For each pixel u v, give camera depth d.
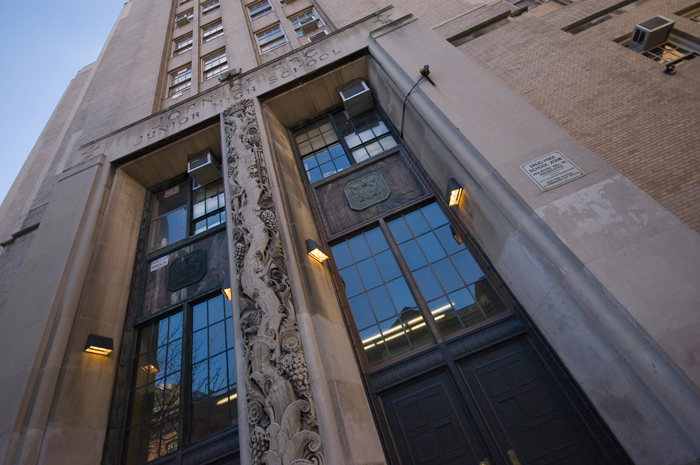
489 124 6.00
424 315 6.39
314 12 14.82
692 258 3.84
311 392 4.77
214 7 18.84
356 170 8.79
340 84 9.88
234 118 9.12
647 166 5.29
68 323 6.61
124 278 8.25
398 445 5.38
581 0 9.93
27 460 5.06
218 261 8.30
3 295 8.29
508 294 6.08
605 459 4.54
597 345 4.29
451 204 6.66
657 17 7.96
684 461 3.47
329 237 7.77
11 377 5.85
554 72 7.37
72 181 9.28
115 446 6.22
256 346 5.29
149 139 9.84
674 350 3.40
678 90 6.07
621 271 3.96
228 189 7.79
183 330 7.41
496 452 4.96
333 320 6.09
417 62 7.88
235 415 6.20
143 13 20.75
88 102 15.24
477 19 9.62
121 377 6.98
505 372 5.56
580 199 4.66
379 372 6.02
